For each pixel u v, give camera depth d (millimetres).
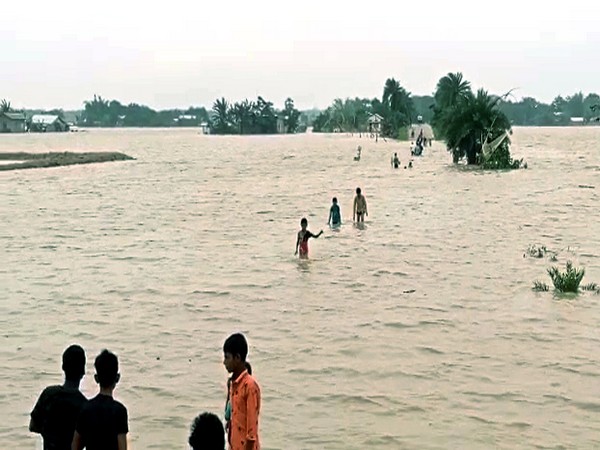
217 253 27750
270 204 45406
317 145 161625
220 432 6426
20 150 126688
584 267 24328
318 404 12461
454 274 23266
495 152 76250
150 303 19797
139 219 38438
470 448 10688
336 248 28500
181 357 15055
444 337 16328
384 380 13586
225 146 160125
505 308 18875
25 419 11867
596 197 47625
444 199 46688
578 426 11477
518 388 13133
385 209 41469
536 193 50281
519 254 26875
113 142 184125
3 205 45188
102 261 26250
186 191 54812
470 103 79250
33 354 15297
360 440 11000
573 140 186375
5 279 23125
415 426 11516
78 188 57250
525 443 10836
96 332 16969
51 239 31688
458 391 13000
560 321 17562
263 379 13680
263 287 21609
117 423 6688
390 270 24016
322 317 18125
